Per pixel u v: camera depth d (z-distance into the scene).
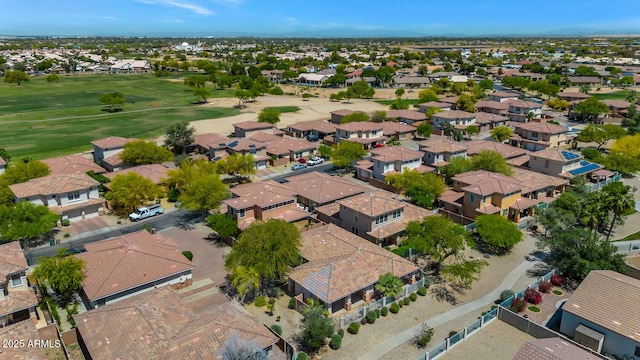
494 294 48.28
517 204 66.75
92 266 46.75
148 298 40.47
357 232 60.78
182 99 184.00
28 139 116.19
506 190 65.38
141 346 34.53
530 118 133.12
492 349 38.88
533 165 85.50
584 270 47.62
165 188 78.00
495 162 77.62
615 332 36.72
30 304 41.72
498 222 56.53
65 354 37.50
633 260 54.50
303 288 45.72
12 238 55.34
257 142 98.06
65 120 141.00
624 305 38.47
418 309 45.59
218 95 195.00
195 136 108.06
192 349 34.19
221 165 81.31
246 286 45.41
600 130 106.88
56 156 100.38
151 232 63.34
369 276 46.66
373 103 181.50
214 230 60.31
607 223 65.06
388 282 45.38
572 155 84.69
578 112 141.50
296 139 115.06
